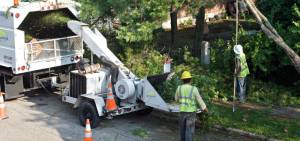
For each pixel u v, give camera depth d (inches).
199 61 704.4
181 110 426.3
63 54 596.4
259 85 614.2
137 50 665.0
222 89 596.7
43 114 547.5
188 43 809.5
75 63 605.9
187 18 976.9
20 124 515.5
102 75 525.7
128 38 582.9
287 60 590.9
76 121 525.0
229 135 488.4
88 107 498.6
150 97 480.4
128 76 511.5
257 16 472.7
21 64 561.3
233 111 538.9
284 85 624.1
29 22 586.2
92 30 575.8
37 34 601.3
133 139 474.0
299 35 580.4
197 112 449.7
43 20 593.0
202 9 688.4
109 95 486.9
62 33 610.2
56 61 590.6
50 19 594.2
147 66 642.2
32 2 573.3
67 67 606.5
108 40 676.1
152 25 575.8
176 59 713.0
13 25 551.5
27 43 563.5
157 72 626.2
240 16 821.2
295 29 574.6
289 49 465.1
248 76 625.3
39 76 596.4
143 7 564.1
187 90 426.6
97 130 496.1
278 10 636.1
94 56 609.9
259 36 604.7
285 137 470.0
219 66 660.1
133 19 577.0
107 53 533.0
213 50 679.7
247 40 621.3
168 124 519.2
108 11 613.9
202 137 481.7
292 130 487.2
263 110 546.0
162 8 560.7
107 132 491.2
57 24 600.1
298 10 605.6
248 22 804.6
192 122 427.5
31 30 593.3
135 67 639.1
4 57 573.3
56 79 593.6
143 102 499.2
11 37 557.9
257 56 602.5
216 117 505.4
